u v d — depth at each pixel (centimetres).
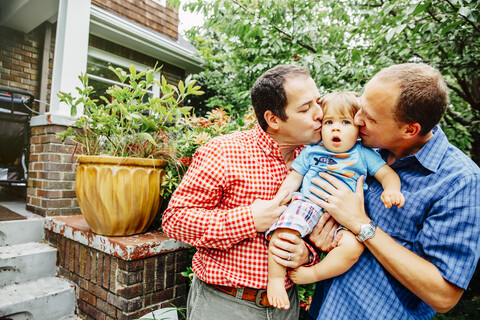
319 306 127
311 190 113
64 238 248
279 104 107
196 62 634
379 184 113
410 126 95
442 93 91
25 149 362
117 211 207
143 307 199
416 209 97
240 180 110
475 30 250
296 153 132
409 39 305
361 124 105
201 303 118
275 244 105
